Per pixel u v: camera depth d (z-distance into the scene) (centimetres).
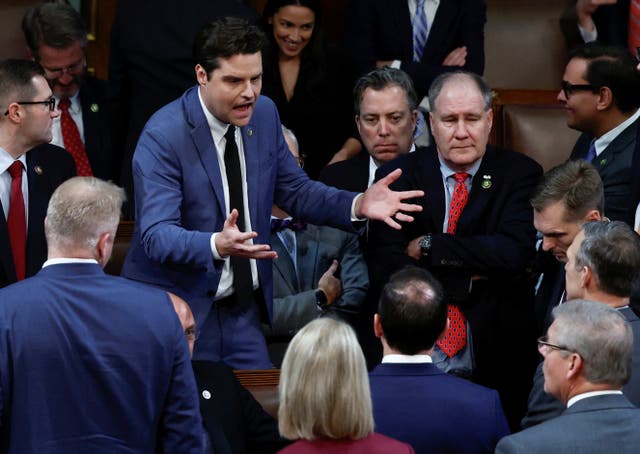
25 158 1250
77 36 1488
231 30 1053
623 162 1282
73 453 838
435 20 1631
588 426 785
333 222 1134
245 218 1125
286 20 1537
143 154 1095
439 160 1240
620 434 781
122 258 1324
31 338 838
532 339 1224
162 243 1046
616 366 802
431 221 1224
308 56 1568
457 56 1623
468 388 906
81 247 866
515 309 1220
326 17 1836
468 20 1639
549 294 1246
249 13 1541
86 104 1552
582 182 1099
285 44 1550
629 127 1300
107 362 844
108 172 1555
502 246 1192
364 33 1628
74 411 841
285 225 1339
